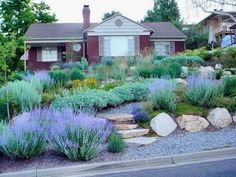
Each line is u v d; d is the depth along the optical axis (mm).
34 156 7410
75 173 6754
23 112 9289
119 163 6945
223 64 18234
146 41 30031
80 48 31047
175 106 9844
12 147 7098
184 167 6750
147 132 8969
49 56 31578
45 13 38656
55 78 13734
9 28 36406
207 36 37531
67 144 7133
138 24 29922
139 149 7773
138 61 17938
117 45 29938
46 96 10984
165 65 15914
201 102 10180
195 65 17922
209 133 9008
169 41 31953
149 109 9852
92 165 6852
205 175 6148
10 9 36656
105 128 8359
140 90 11508
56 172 6707
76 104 9906
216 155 7410
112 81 14883
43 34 31375
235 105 10266
